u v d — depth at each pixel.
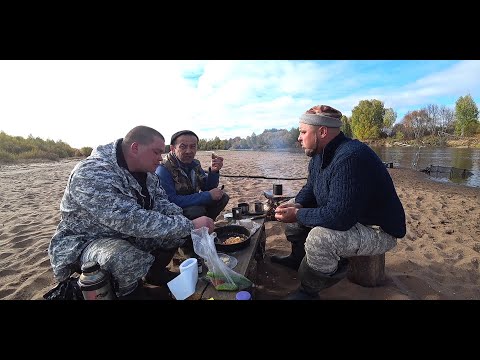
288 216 2.49
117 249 2.05
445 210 5.85
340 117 2.51
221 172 11.29
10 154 18.91
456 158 19.80
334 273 2.31
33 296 2.67
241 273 2.14
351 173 2.13
